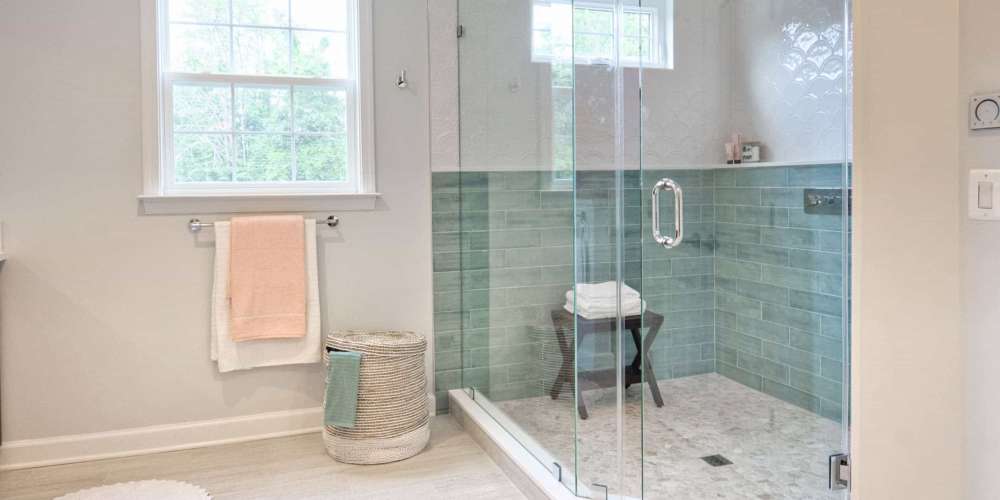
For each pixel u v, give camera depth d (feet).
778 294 8.07
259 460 9.82
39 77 9.53
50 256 9.71
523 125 9.67
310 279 10.67
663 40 7.86
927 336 6.23
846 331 8.14
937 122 6.11
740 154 8.06
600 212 7.77
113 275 9.98
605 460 7.73
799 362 8.00
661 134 7.81
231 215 10.42
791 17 8.25
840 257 8.27
